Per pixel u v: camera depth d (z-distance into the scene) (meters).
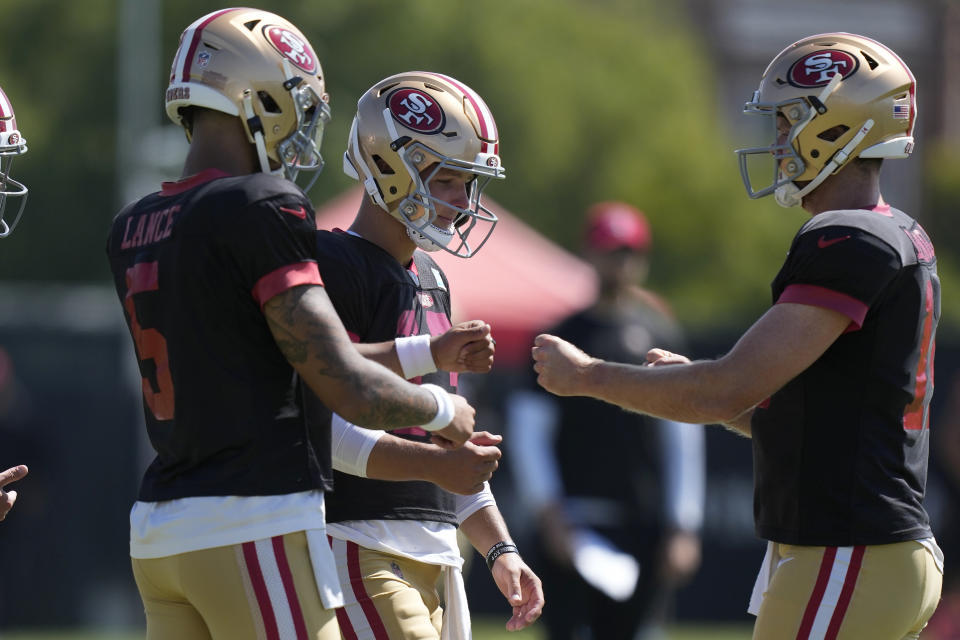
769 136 98.94
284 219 11.02
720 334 40.81
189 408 11.12
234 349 11.10
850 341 12.34
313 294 11.05
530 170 87.69
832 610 12.21
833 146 12.89
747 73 111.75
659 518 22.86
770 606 12.54
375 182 13.48
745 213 93.31
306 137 11.97
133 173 74.81
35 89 86.50
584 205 90.06
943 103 110.44
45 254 86.00
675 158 91.69
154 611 11.77
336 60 82.81
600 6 103.44
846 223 12.22
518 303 36.72
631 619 22.70
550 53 90.44
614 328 23.55
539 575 23.08
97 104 86.38
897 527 12.27
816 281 12.10
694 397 12.33
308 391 11.53
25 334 40.41
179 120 12.13
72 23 86.69
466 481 12.55
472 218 13.87
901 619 12.26
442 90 13.59
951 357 39.44
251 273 10.99
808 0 112.19
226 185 11.20
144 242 11.47
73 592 39.94
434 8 85.31
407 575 13.30
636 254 23.78
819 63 12.93
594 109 90.38
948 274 100.12
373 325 13.16
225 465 11.09
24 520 39.12
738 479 40.66
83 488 40.31
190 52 11.74
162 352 11.28
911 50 111.19
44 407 40.31
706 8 111.12
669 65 94.75
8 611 39.31
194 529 11.05
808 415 12.45
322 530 11.34
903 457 12.46
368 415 11.15
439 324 13.95
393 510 13.15
